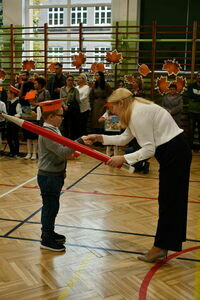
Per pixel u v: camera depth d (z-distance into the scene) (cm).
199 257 299
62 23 1098
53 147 280
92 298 234
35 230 346
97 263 283
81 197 458
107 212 403
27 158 712
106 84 822
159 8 993
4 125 746
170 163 267
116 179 562
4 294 236
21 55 1050
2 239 325
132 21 974
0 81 970
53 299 231
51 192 295
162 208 277
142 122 261
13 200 441
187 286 252
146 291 244
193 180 569
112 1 988
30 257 290
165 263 287
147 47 1006
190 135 833
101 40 968
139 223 371
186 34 974
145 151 261
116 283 253
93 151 263
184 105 917
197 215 401
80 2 1074
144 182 547
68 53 1077
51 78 837
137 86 762
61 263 281
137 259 292
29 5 1079
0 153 756
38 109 638
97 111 824
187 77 932
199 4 963
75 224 364
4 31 1069
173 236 275
